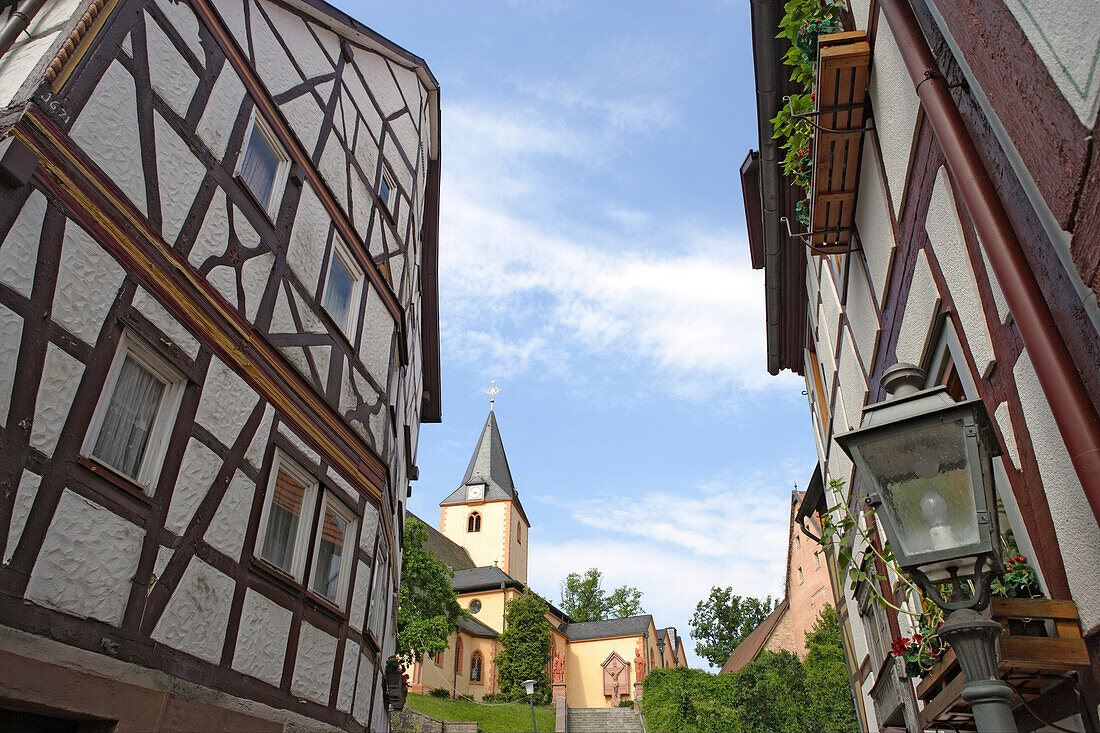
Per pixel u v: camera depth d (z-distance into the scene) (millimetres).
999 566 2695
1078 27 2340
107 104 5238
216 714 5602
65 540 4535
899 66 4773
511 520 63094
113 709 4672
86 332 4855
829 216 6492
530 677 45812
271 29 7816
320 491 7582
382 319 9617
